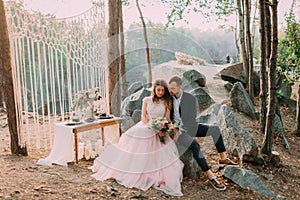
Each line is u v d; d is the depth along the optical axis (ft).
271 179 12.00
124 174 10.73
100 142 13.76
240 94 19.04
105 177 10.98
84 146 13.80
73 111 14.55
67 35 15.90
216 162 12.41
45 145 15.24
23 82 14.19
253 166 12.46
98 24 16.34
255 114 18.62
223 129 13.39
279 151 15.10
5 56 13.10
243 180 11.14
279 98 23.57
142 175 10.60
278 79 21.20
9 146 15.29
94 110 13.85
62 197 9.12
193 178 11.40
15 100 13.51
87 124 13.00
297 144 16.74
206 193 10.48
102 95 15.29
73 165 12.57
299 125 17.93
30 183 10.00
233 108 19.08
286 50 20.86
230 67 23.98
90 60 16.03
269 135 13.10
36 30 14.92
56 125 13.12
